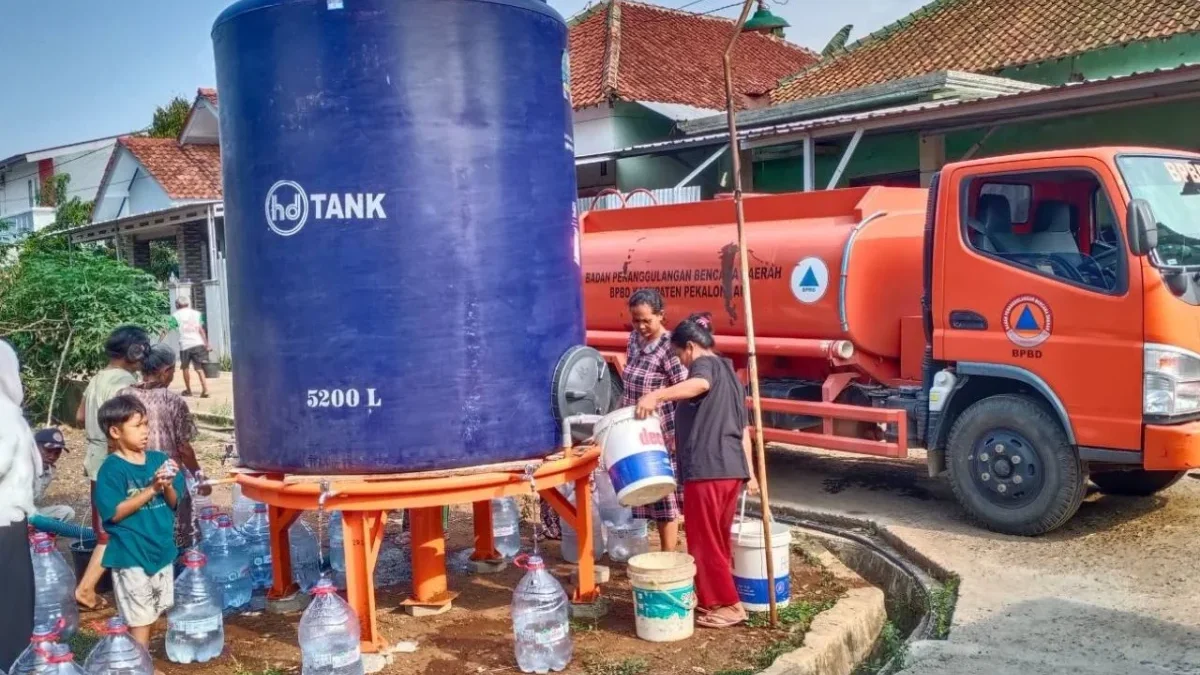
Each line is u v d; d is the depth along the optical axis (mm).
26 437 4488
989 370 7191
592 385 5461
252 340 5199
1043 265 6918
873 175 18062
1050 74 17438
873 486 8828
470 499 5043
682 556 5516
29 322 13523
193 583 5395
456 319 4988
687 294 9141
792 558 6809
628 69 21672
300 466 5059
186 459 6594
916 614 6195
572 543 6926
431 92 4918
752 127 18172
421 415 4965
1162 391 6426
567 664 5020
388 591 6414
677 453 5570
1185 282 6492
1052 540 6910
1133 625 5293
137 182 27719
